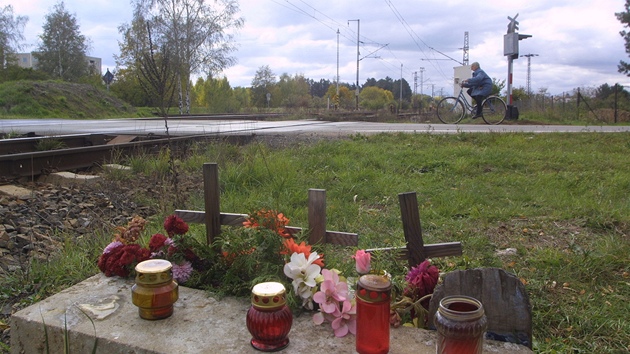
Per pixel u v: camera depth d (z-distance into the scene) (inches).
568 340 110.6
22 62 4335.6
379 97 3750.0
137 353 79.0
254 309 77.9
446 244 115.5
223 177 249.6
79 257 150.0
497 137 428.5
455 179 279.4
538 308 123.1
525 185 261.0
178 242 108.5
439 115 720.3
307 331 85.1
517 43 719.7
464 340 66.8
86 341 82.7
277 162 283.3
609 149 379.9
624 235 180.1
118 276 107.1
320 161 312.0
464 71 1011.9
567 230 187.2
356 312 78.2
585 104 984.3
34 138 349.1
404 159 326.0
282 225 107.2
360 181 265.3
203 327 85.3
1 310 124.4
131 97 1979.6
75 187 242.2
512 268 148.9
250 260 100.0
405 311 95.1
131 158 302.5
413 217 115.2
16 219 186.1
